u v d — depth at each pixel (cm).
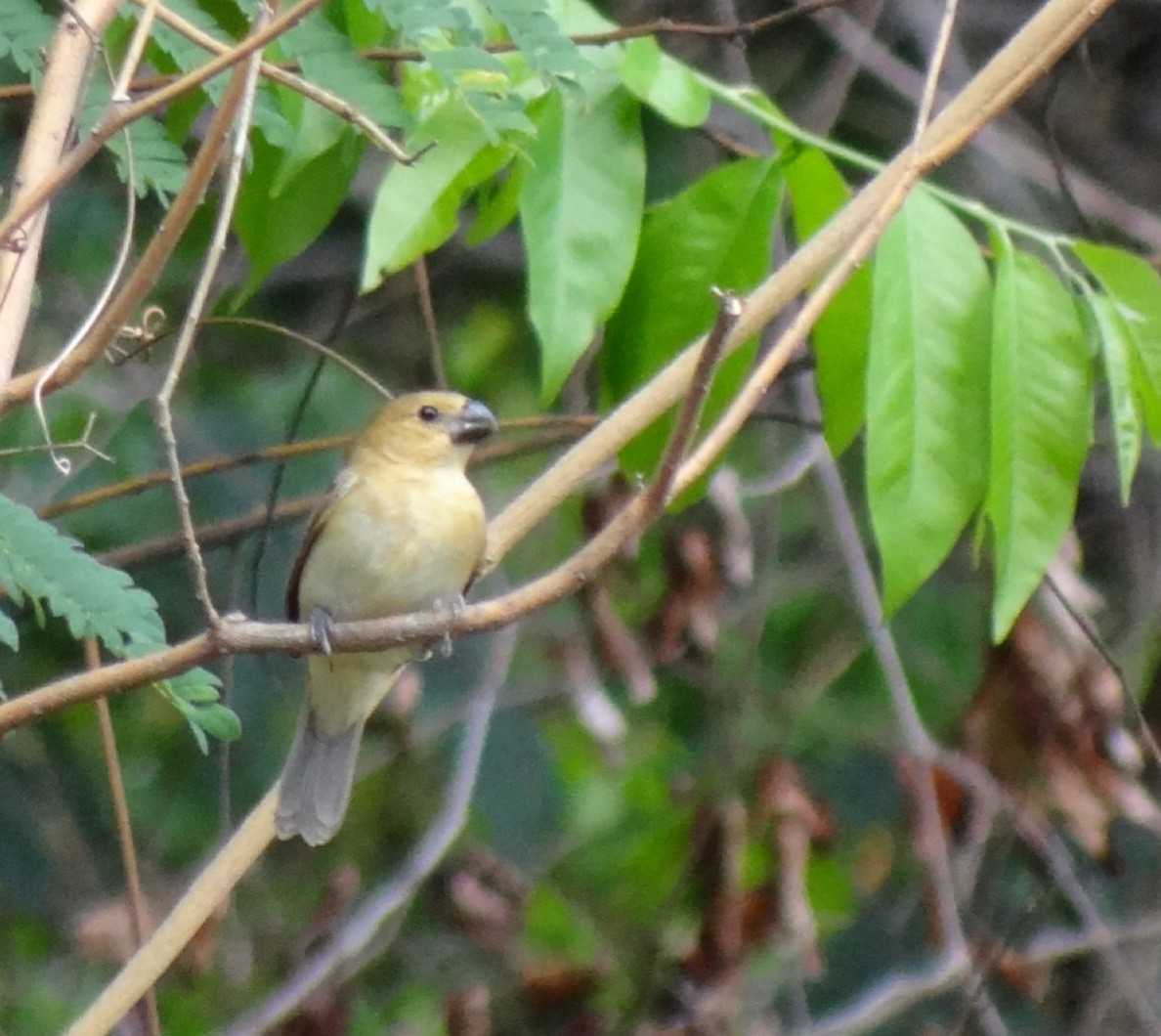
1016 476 699
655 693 1211
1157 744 1202
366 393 1335
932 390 702
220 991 1263
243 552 1262
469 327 1374
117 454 1245
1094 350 751
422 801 1342
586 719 1198
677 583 1075
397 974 1315
